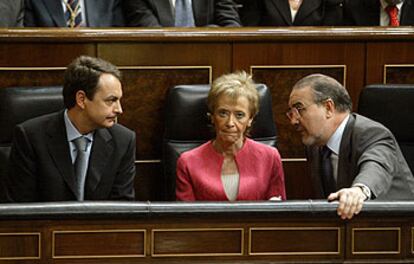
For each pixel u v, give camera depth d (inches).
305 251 338.0
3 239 328.5
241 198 408.5
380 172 360.2
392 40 502.0
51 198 402.6
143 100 485.1
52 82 478.6
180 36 482.0
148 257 333.7
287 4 564.1
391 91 455.2
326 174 399.5
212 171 412.2
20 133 405.1
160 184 486.9
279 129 498.3
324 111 390.0
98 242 331.9
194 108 445.4
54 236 330.0
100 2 540.7
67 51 477.4
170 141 446.6
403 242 339.9
